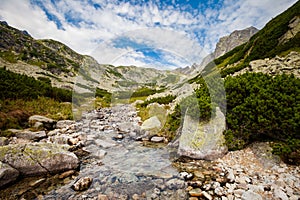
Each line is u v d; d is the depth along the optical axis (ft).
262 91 13.71
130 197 8.77
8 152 10.75
